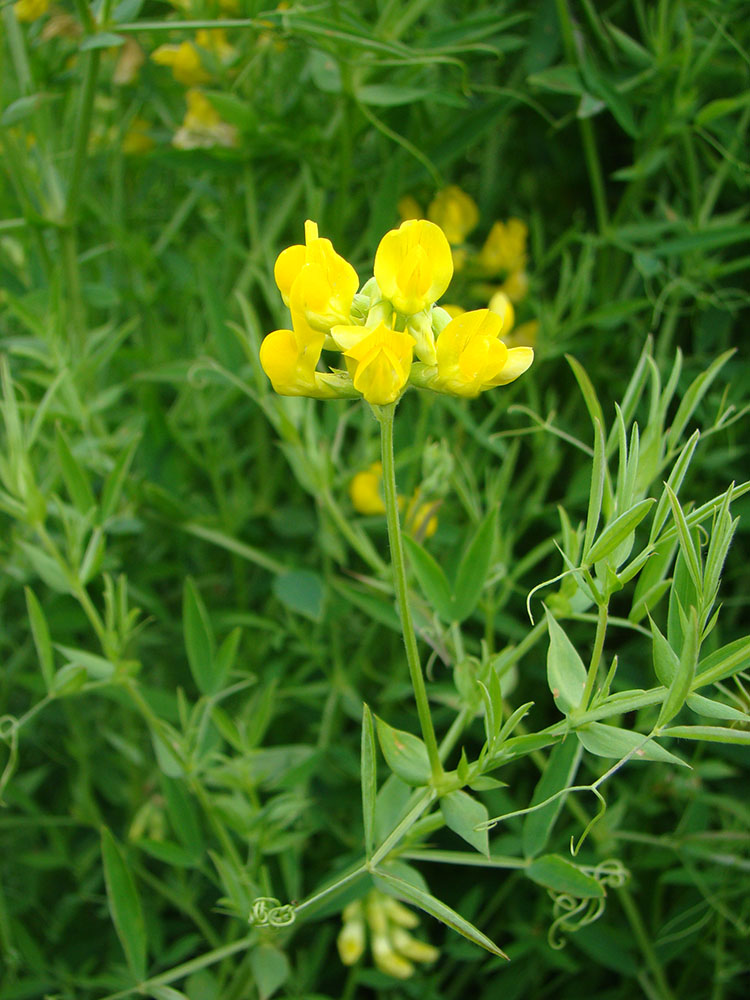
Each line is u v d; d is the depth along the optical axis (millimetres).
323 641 292
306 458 219
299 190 295
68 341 272
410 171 277
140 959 184
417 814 156
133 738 281
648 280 257
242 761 204
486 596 221
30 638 297
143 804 284
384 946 227
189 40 277
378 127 238
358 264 293
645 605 164
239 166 286
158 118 353
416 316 143
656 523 146
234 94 275
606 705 147
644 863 247
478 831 153
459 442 280
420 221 141
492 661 172
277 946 196
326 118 296
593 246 272
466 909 249
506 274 303
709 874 239
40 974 260
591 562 144
